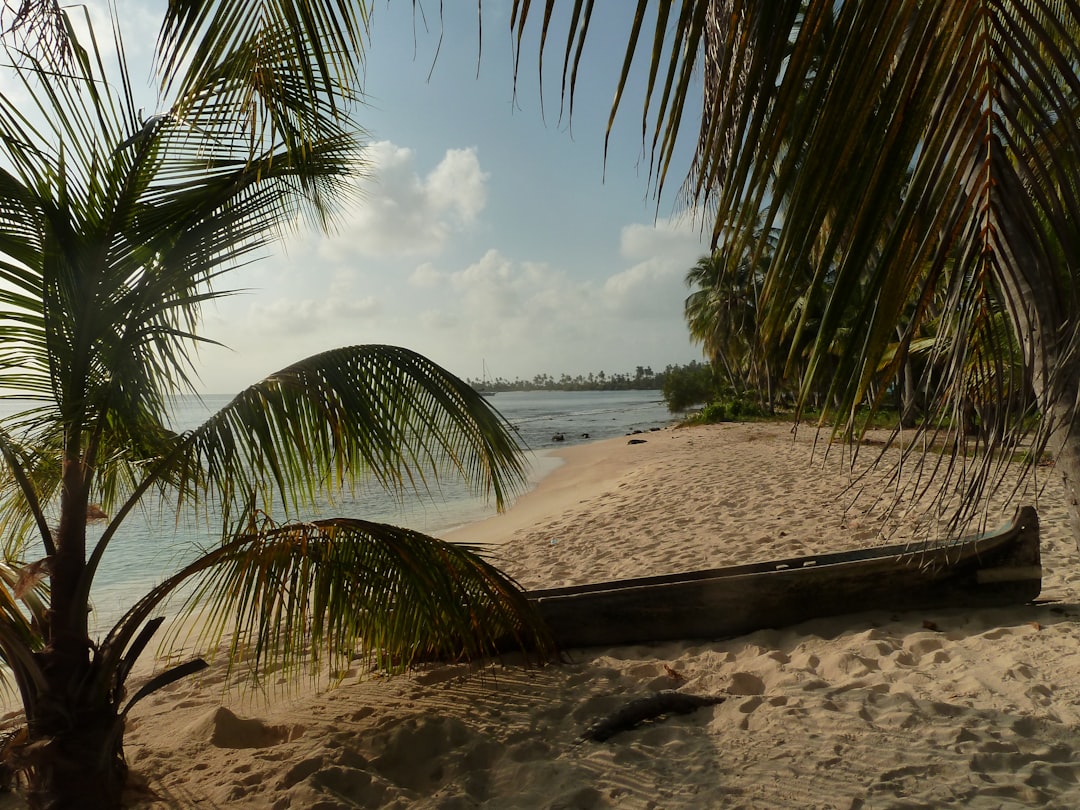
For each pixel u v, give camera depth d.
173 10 1.92
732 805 2.59
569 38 1.12
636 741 3.18
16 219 2.71
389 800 2.84
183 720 3.90
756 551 6.60
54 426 2.81
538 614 3.94
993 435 1.38
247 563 2.79
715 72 1.63
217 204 3.12
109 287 2.93
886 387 1.27
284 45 2.47
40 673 2.70
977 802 2.49
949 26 1.10
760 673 3.83
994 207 1.21
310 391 2.81
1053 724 2.98
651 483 13.62
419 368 3.11
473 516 13.37
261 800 2.87
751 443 20.75
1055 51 1.08
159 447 3.31
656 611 4.39
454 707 3.66
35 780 2.70
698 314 42.09
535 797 2.76
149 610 2.85
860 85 1.08
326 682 4.23
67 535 2.80
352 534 3.09
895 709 3.23
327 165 3.46
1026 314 1.22
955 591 4.48
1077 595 4.65
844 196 1.10
